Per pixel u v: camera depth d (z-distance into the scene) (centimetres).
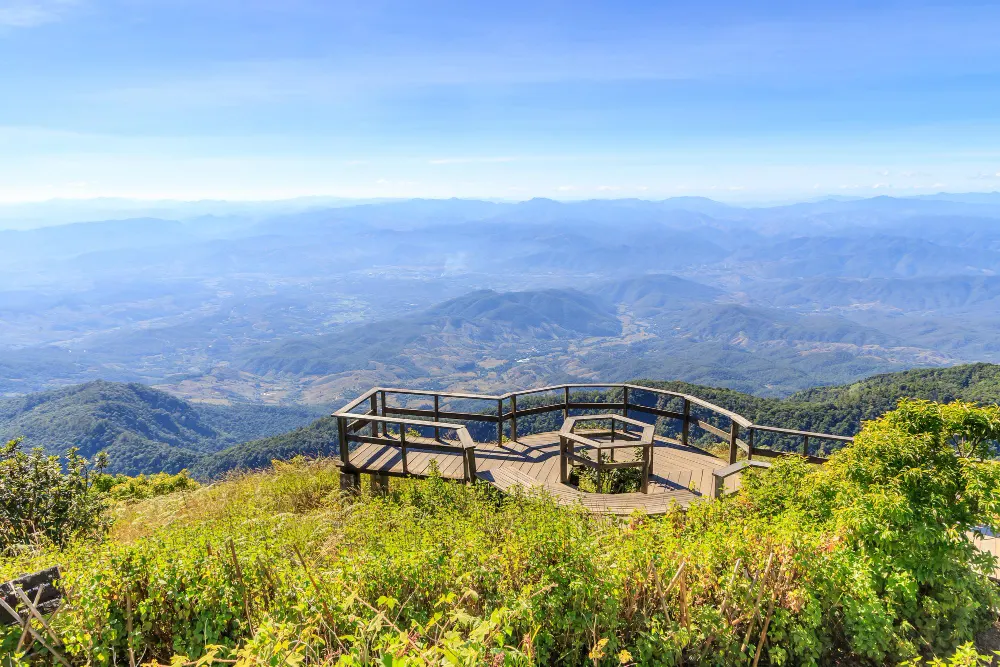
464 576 359
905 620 408
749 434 774
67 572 349
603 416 864
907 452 429
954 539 417
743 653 353
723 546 407
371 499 720
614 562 381
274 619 330
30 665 310
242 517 590
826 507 476
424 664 227
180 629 341
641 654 340
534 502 584
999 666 394
